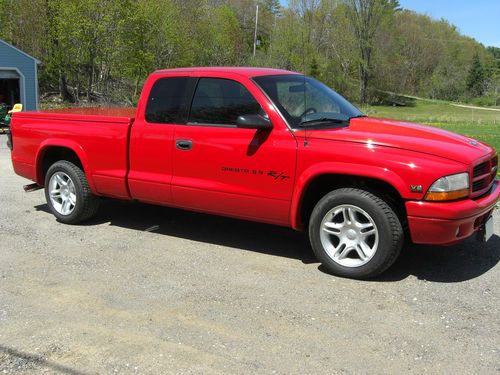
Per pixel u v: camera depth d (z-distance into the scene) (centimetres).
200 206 534
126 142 568
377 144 443
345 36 6034
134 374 321
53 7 3303
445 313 398
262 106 489
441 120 3519
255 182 493
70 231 608
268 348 350
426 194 423
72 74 3538
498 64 8762
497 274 473
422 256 517
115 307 411
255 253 535
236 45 6088
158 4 3916
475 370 323
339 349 349
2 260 512
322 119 500
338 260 469
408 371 323
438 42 8038
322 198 471
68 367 328
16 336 366
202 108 524
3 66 2458
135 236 590
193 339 362
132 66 3644
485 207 447
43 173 671
